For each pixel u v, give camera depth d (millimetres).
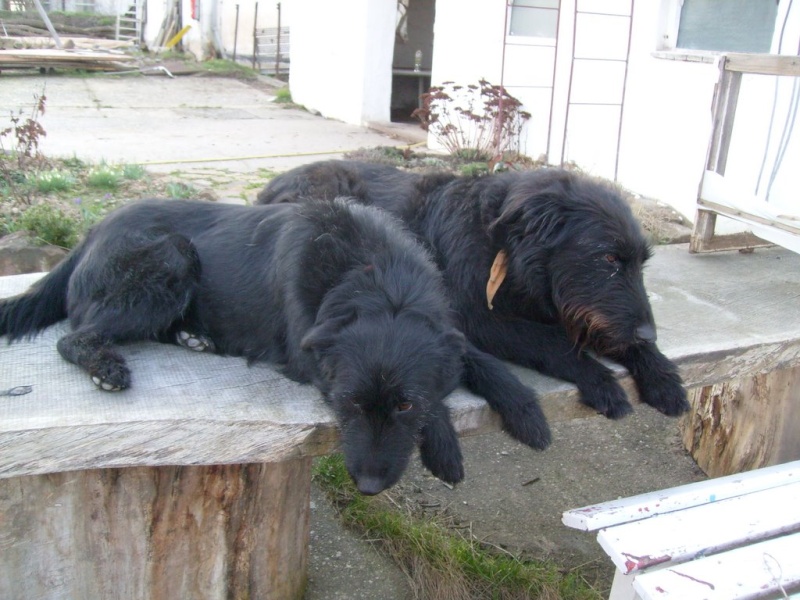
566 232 1612
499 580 1851
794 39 2705
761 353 1834
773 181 2764
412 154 4363
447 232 1742
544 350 1652
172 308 1607
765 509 1335
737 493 1408
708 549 1241
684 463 2420
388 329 1374
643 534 1253
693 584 1146
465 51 4520
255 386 1507
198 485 1529
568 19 3719
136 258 1583
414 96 6676
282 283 1555
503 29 4160
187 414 1372
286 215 1661
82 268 1646
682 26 3256
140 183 3639
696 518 1300
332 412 1423
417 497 2176
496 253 1681
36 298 1720
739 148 2893
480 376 1553
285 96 7203
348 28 5910
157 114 5996
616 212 1617
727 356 1792
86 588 1522
